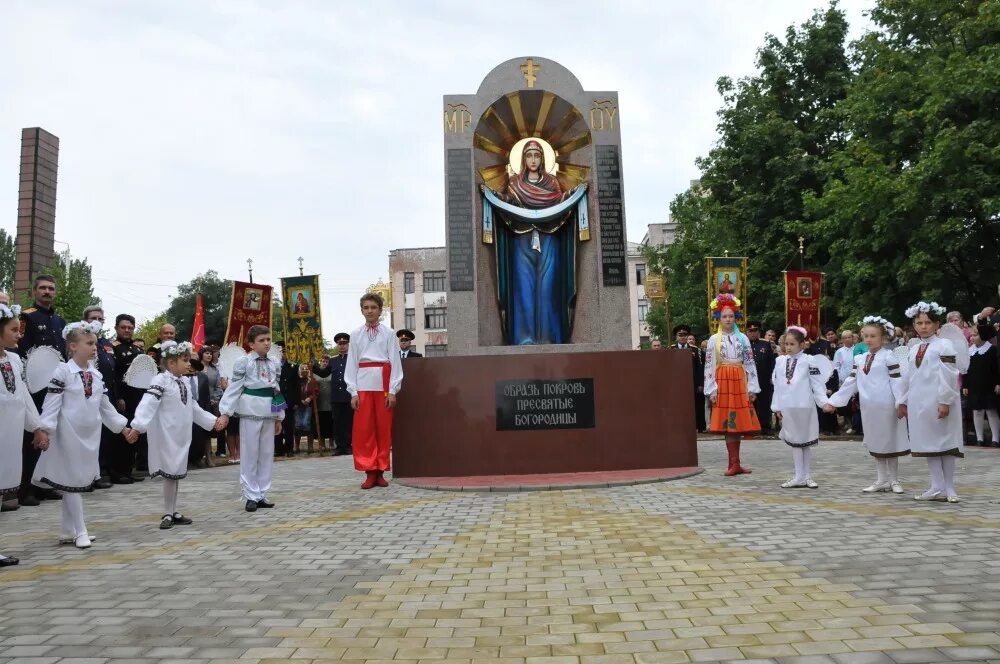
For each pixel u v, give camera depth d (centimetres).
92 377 647
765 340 1563
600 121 1262
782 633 357
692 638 356
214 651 355
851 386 808
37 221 2822
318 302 1709
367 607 423
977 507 667
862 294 2248
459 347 1210
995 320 1218
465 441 974
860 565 475
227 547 595
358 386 934
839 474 924
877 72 2234
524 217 1252
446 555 546
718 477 921
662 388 983
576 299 1270
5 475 580
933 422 703
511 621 392
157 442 698
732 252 2841
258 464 805
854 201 2059
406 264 6197
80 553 592
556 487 855
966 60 1927
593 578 470
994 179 1861
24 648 364
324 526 676
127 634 383
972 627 354
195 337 2205
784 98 2825
